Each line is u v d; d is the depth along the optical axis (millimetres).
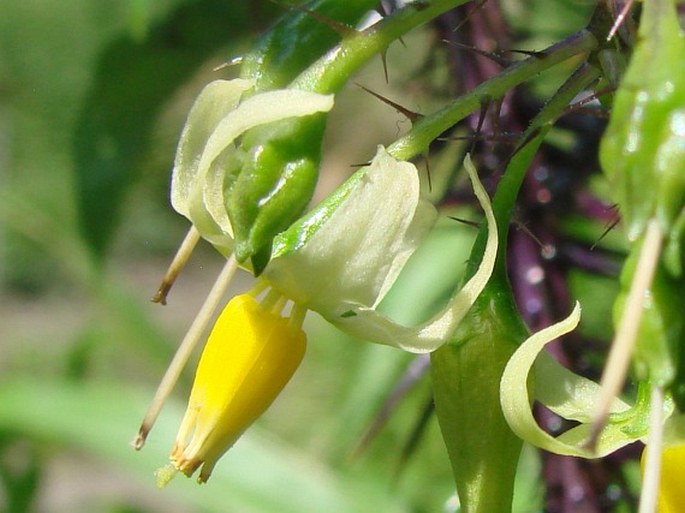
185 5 168
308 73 95
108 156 178
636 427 93
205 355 99
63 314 490
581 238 139
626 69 90
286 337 98
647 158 79
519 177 98
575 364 134
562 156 139
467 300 96
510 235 138
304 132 92
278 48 97
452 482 187
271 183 92
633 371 95
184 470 98
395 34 95
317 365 242
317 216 97
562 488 132
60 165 244
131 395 173
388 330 97
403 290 173
